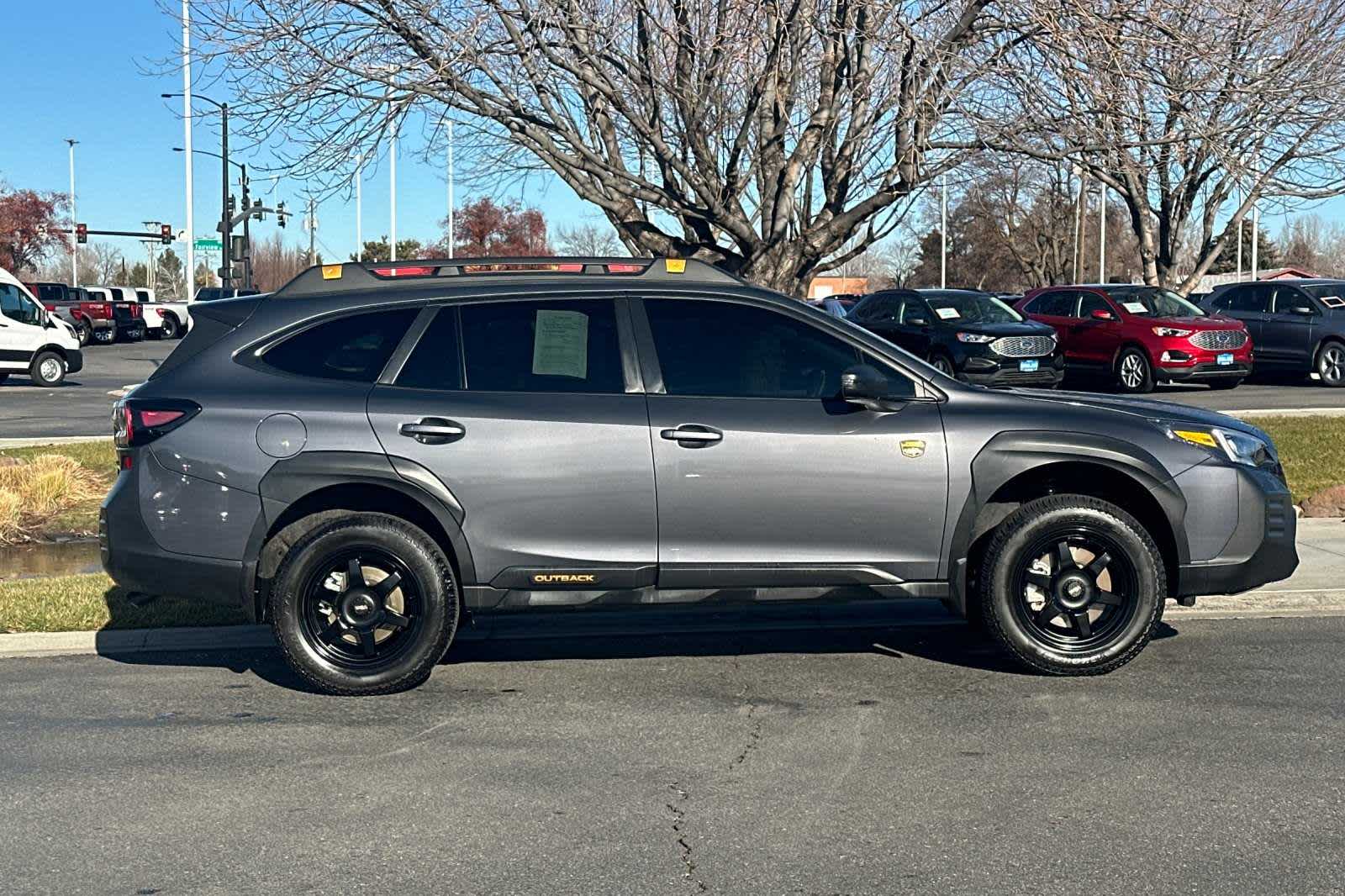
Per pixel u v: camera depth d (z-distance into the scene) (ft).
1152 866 13.94
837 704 20.11
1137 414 21.61
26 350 89.56
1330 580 28.09
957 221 169.99
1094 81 31.24
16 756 17.97
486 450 20.45
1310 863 13.97
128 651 23.79
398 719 19.60
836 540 20.83
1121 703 19.93
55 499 39.04
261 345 21.06
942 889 13.43
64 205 226.79
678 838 14.87
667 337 21.17
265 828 15.30
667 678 21.72
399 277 21.65
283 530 20.83
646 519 20.58
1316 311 73.00
